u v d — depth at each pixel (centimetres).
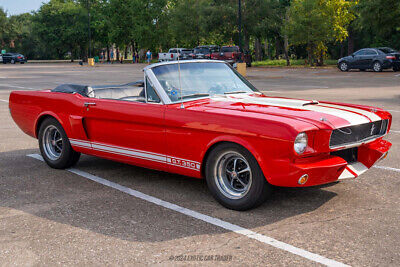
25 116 612
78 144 549
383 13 3150
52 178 544
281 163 371
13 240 358
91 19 7544
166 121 441
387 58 2672
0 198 467
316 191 472
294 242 343
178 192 480
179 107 439
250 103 446
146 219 399
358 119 416
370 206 423
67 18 7744
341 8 3622
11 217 410
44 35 7794
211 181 428
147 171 573
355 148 430
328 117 398
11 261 321
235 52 3600
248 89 512
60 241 354
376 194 460
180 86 471
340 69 2945
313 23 3591
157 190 488
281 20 4347
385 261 308
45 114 579
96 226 385
